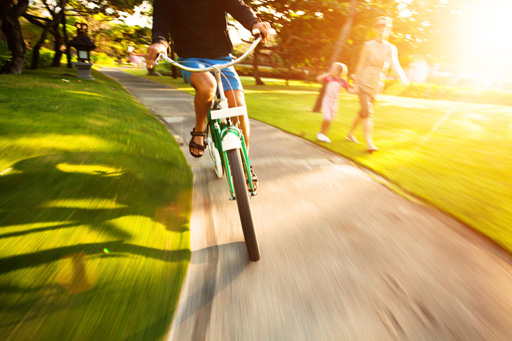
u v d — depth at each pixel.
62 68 24.83
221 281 2.02
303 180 3.81
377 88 5.18
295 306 1.83
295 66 29.08
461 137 7.16
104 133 4.66
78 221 2.38
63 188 2.85
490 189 3.84
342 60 25.25
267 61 28.98
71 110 6.00
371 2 23.98
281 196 3.33
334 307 1.83
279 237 2.56
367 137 5.32
